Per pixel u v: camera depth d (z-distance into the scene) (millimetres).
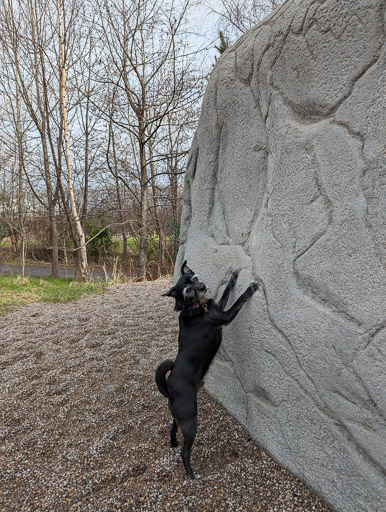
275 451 2621
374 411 1855
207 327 2949
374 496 1880
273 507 2236
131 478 2604
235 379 3172
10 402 3723
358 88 1906
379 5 1764
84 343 5266
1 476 2693
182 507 2303
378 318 1794
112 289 9797
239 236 3188
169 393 2807
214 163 3617
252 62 2854
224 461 2736
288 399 2469
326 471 2182
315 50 2162
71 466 2762
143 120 13008
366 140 1860
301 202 2309
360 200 1891
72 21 12953
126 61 13156
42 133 14969
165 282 10438
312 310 2201
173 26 12047
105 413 3455
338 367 2033
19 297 8961
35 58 13719
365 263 1863
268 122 2678
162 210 16922
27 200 18344
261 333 2689
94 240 20375
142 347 5020
